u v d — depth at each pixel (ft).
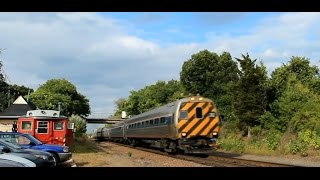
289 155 85.56
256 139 120.98
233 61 223.51
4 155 36.35
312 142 89.20
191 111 80.28
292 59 165.27
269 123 128.47
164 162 65.10
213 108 81.46
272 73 161.79
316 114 111.14
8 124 145.89
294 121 114.11
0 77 108.47
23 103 163.32
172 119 81.87
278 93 139.03
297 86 134.92
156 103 298.35
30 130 79.71
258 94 138.41
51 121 80.84
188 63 221.05
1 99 126.82
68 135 85.87
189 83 220.43
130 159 71.87
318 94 146.10
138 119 122.83
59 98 263.90
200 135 79.82
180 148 79.82
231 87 161.48
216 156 81.82
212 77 211.82
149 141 108.68
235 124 145.48
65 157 56.80
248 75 141.79
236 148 103.30
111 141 214.48
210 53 219.61
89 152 97.19
